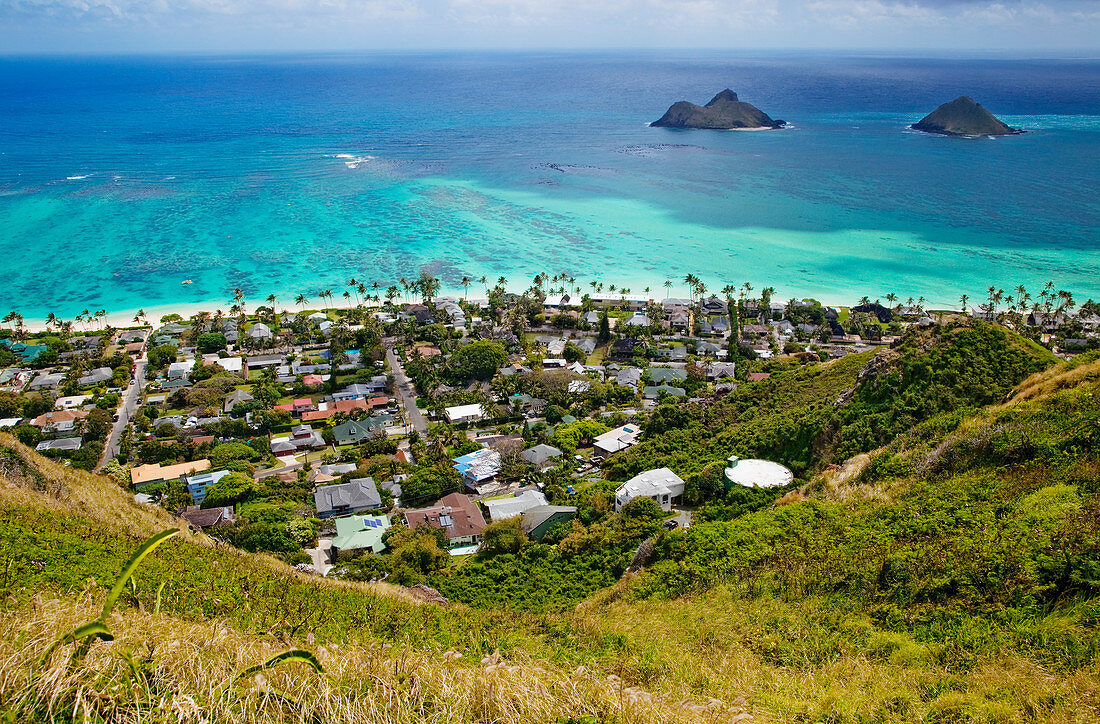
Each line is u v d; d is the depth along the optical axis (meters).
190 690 12.62
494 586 45.25
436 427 83.50
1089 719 15.65
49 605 15.51
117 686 11.82
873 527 32.34
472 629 24.84
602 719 14.60
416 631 23.45
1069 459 31.83
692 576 33.06
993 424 37.97
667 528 47.66
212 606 22.22
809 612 25.95
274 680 13.30
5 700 11.52
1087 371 40.22
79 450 76.69
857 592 26.80
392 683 13.88
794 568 30.31
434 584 46.62
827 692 18.72
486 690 14.54
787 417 62.19
